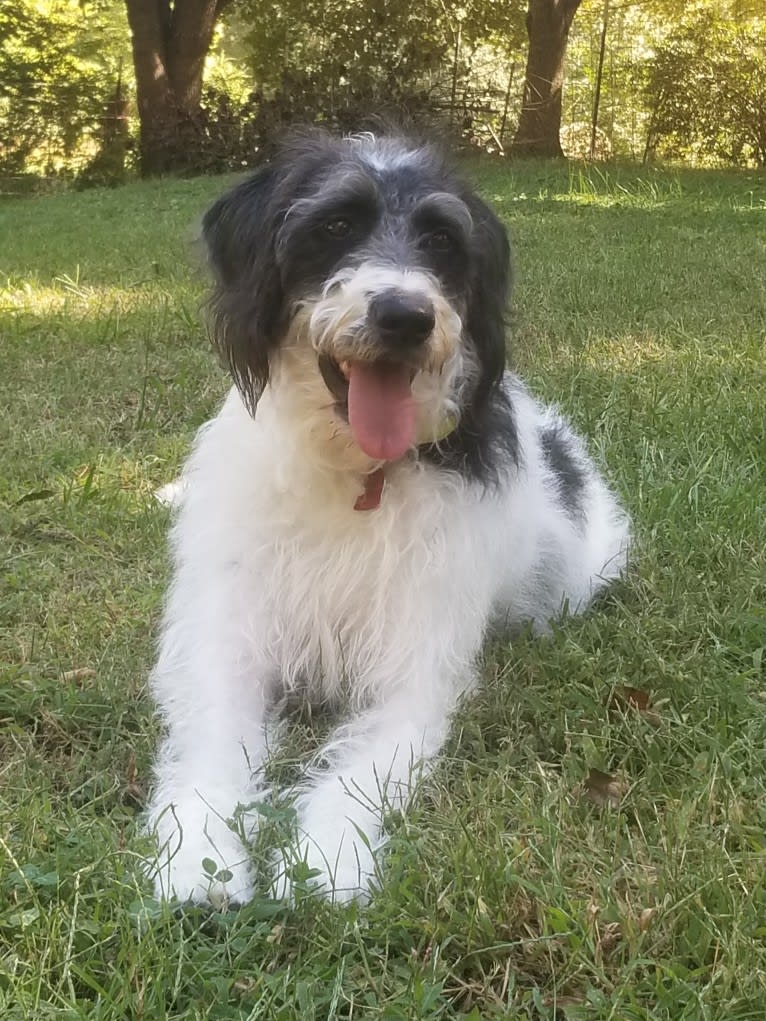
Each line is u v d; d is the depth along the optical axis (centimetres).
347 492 99
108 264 279
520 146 595
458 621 100
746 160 672
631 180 477
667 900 78
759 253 291
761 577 120
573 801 88
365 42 639
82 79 676
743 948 75
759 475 143
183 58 598
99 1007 69
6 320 212
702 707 100
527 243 307
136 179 605
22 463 145
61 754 94
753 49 679
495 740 98
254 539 101
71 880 79
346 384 96
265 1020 71
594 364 187
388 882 80
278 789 91
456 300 100
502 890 79
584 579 125
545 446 129
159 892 79
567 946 76
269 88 657
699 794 87
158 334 202
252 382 100
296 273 98
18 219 405
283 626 102
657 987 73
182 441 154
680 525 133
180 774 90
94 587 118
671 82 679
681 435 154
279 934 76
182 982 73
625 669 106
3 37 680
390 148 105
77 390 170
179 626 102
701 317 218
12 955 73
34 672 103
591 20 759
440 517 99
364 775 90
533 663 106
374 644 99
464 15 657
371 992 73
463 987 74
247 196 102
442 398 98
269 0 653
